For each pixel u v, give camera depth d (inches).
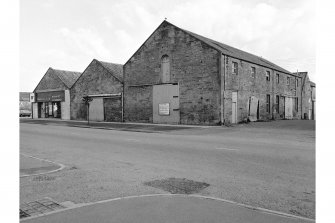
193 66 949.8
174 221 167.6
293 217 174.2
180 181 259.3
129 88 1122.0
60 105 1448.1
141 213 179.0
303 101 1622.8
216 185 247.1
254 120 1099.3
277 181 258.8
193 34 1007.6
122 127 903.7
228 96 937.5
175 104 993.5
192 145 488.1
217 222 166.7
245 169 305.3
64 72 1530.5
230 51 1064.2
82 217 172.9
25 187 239.1
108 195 218.8
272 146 473.4
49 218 171.3
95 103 1253.1
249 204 202.7
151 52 1055.0
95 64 1251.2
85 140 573.3
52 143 530.6
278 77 1318.9
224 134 688.4
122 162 347.9
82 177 273.3
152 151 427.8
